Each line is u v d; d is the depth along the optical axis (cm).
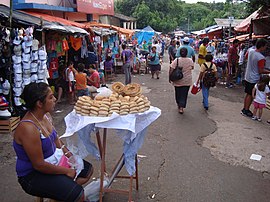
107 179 385
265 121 739
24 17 716
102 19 2548
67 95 995
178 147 562
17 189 405
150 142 584
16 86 641
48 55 884
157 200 383
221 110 841
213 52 1516
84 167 339
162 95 1053
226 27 1992
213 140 602
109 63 1424
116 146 562
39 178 283
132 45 1880
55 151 297
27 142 264
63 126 689
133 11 6153
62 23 986
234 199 389
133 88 367
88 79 920
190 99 977
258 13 1006
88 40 1185
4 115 607
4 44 617
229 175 454
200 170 469
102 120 310
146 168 471
